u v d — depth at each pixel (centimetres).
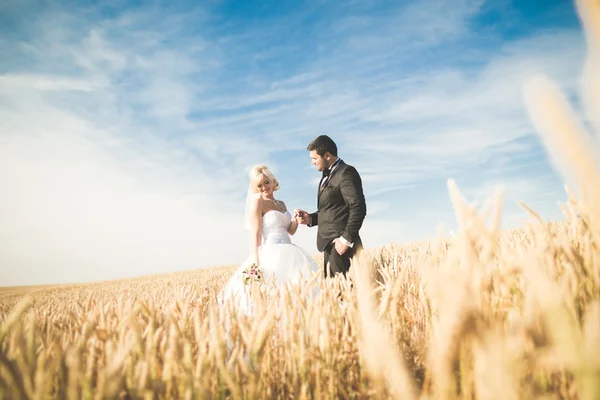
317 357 120
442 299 68
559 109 26
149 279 2227
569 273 102
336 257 397
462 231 82
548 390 91
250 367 111
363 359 120
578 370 52
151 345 119
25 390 97
